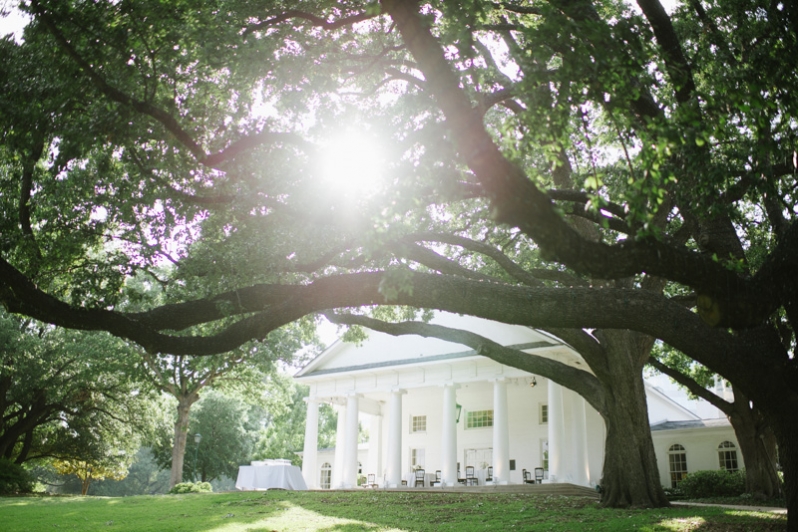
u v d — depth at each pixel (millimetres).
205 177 11555
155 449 61438
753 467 25344
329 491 23391
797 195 11102
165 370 37281
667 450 36188
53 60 10414
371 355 35500
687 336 9523
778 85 9711
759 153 9180
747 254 17141
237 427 64562
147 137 10633
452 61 9172
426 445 37000
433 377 32594
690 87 10344
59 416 42625
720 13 12328
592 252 7164
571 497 19812
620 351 17922
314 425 35812
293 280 13914
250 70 10273
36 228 13156
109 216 12250
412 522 15344
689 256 7711
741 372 9617
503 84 10414
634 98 8289
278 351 35156
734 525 12984
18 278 10023
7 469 34594
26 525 15461
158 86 10891
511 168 6543
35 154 11258
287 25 11938
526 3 13242
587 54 8102
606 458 18047
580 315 9586
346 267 14414
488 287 9883
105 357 34281
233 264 11750
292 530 14258
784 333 22016
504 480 28984
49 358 35312
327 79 10781
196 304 10648
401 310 22047
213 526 15016
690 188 10156
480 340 18000
